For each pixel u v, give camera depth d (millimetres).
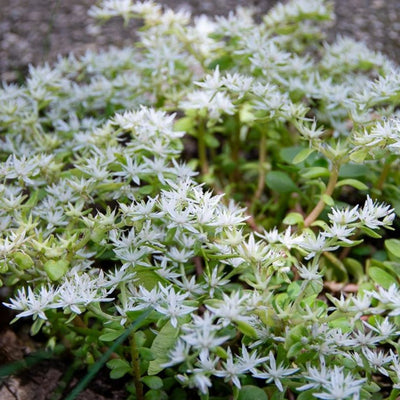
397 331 187
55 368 232
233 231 185
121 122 235
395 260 231
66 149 261
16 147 267
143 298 179
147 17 291
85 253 215
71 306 179
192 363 178
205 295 195
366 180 272
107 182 219
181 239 203
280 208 279
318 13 298
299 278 240
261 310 176
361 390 177
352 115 225
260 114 235
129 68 303
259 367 217
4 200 204
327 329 180
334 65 296
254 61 250
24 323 253
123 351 223
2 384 221
